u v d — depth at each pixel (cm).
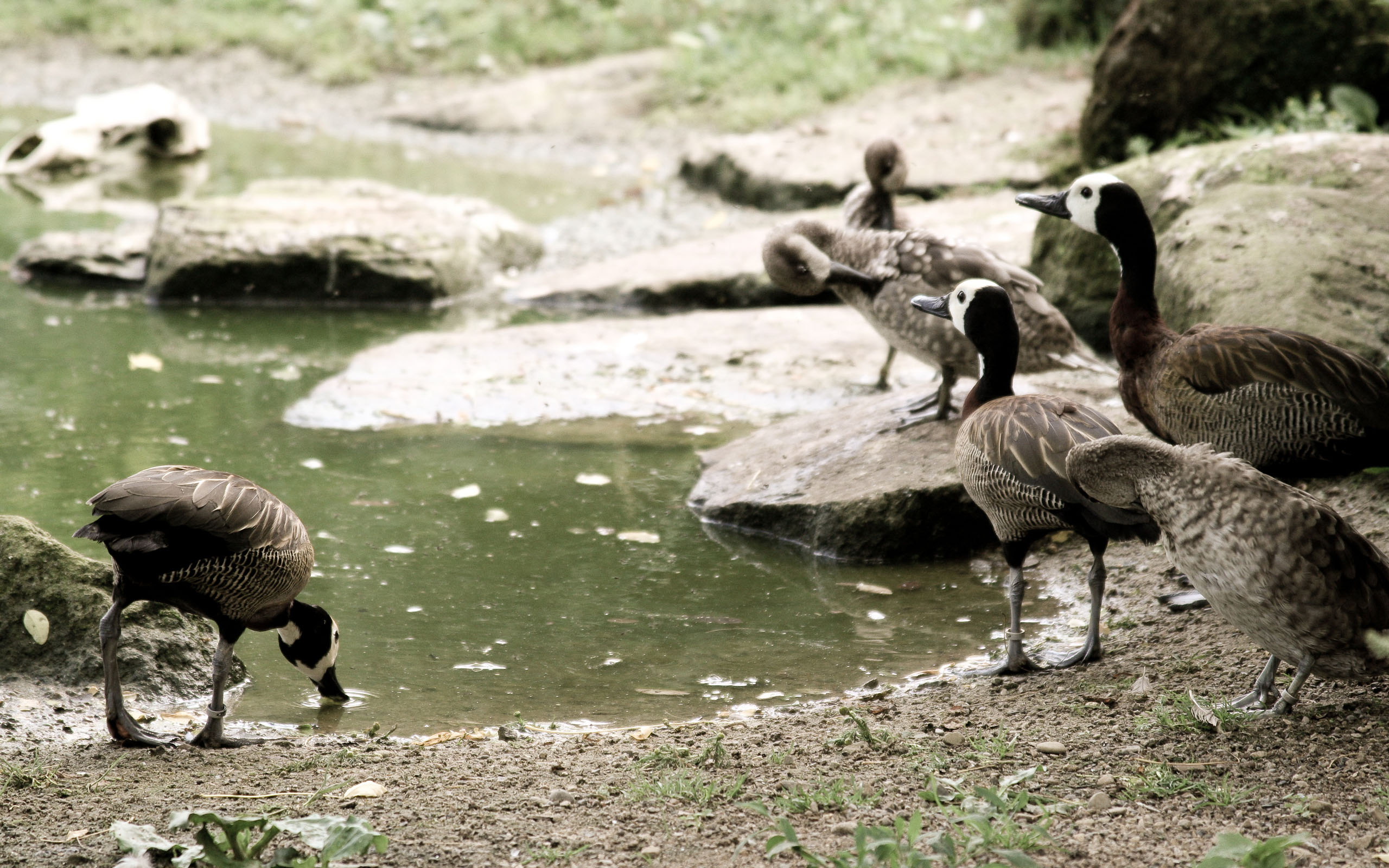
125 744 773
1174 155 1592
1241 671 801
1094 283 1580
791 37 2970
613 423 1414
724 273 1845
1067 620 967
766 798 643
